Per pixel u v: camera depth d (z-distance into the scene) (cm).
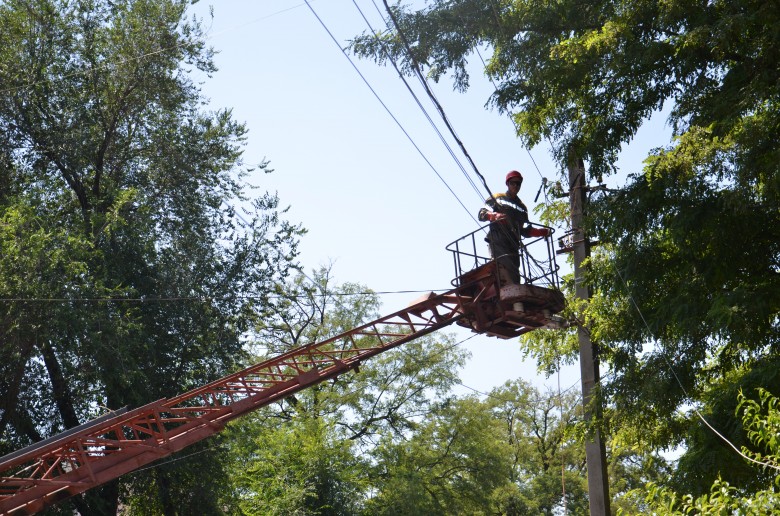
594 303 1516
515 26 1664
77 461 1734
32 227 2481
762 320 1281
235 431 3005
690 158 1333
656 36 1512
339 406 4188
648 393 1392
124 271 2750
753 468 1251
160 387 2791
